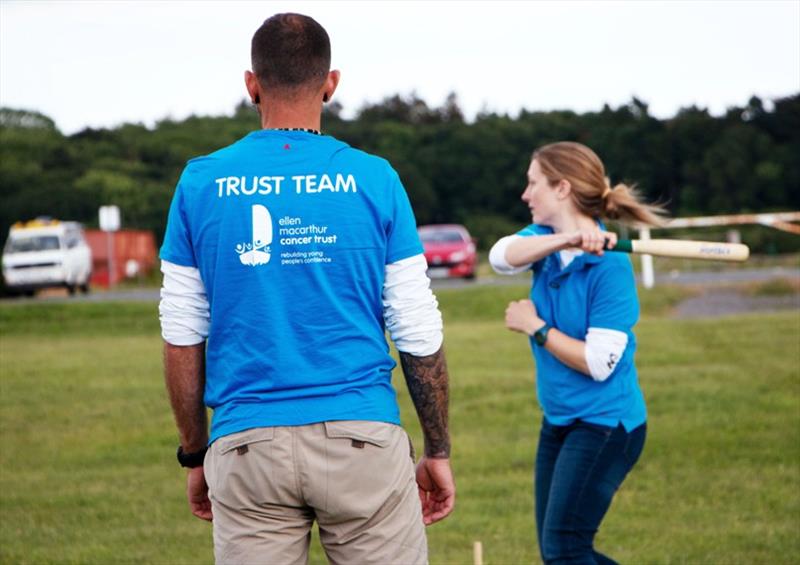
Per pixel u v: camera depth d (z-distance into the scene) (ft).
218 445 17.53
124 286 210.18
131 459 56.08
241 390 17.43
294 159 17.78
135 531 42.63
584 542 25.58
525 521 42.91
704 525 41.27
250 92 18.78
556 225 27.40
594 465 25.64
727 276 147.74
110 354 89.86
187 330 17.99
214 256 17.61
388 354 18.16
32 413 66.23
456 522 42.78
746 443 53.88
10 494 49.03
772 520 41.75
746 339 82.38
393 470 17.58
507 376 73.20
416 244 18.13
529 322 26.17
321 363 17.37
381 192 17.88
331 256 17.48
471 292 129.18
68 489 49.93
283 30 18.12
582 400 26.03
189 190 17.87
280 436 17.15
